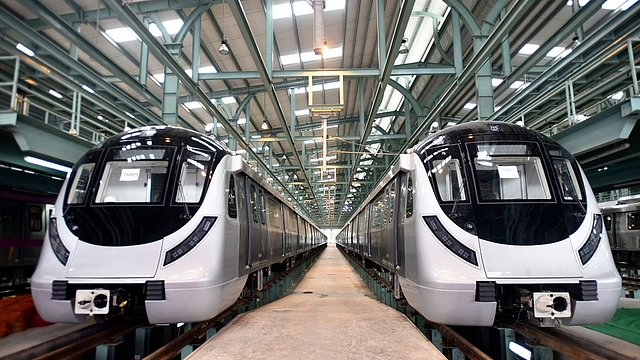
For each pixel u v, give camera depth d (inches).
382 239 280.2
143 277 135.0
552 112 317.1
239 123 655.1
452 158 155.3
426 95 552.7
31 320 170.6
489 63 316.2
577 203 143.8
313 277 524.7
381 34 309.3
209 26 364.8
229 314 227.3
